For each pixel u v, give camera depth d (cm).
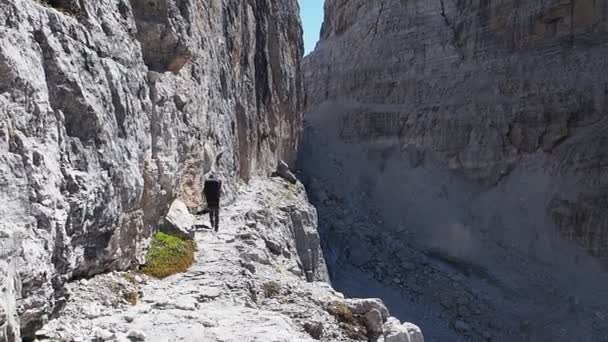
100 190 920
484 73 4531
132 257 1130
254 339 830
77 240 879
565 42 4216
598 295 3425
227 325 903
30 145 738
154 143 1285
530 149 4181
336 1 6028
